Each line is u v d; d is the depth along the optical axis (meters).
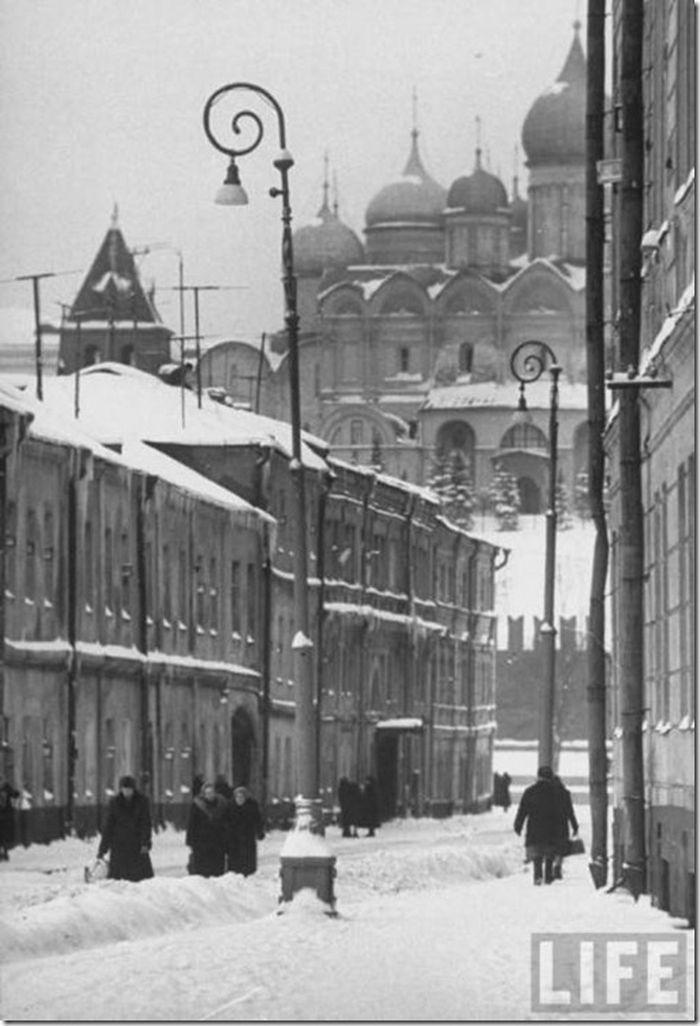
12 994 39.81
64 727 105.44
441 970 42.78
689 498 49.66
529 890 72.75
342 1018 36.22
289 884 57.22
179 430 145.50
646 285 62.22
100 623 112.12
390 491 178.12
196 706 126.06
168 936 51.50
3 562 97.88
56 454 105.75
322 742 156.75
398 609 179.25
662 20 57.81
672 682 53.81
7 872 78.81
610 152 74.38
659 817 55.72
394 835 142.12
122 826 63.19
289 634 150.88
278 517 149.12
